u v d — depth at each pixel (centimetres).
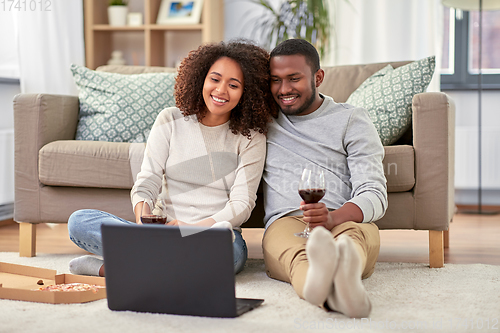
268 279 179
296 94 186
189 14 384
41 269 173
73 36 368
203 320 132
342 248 122
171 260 136
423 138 202
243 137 190
